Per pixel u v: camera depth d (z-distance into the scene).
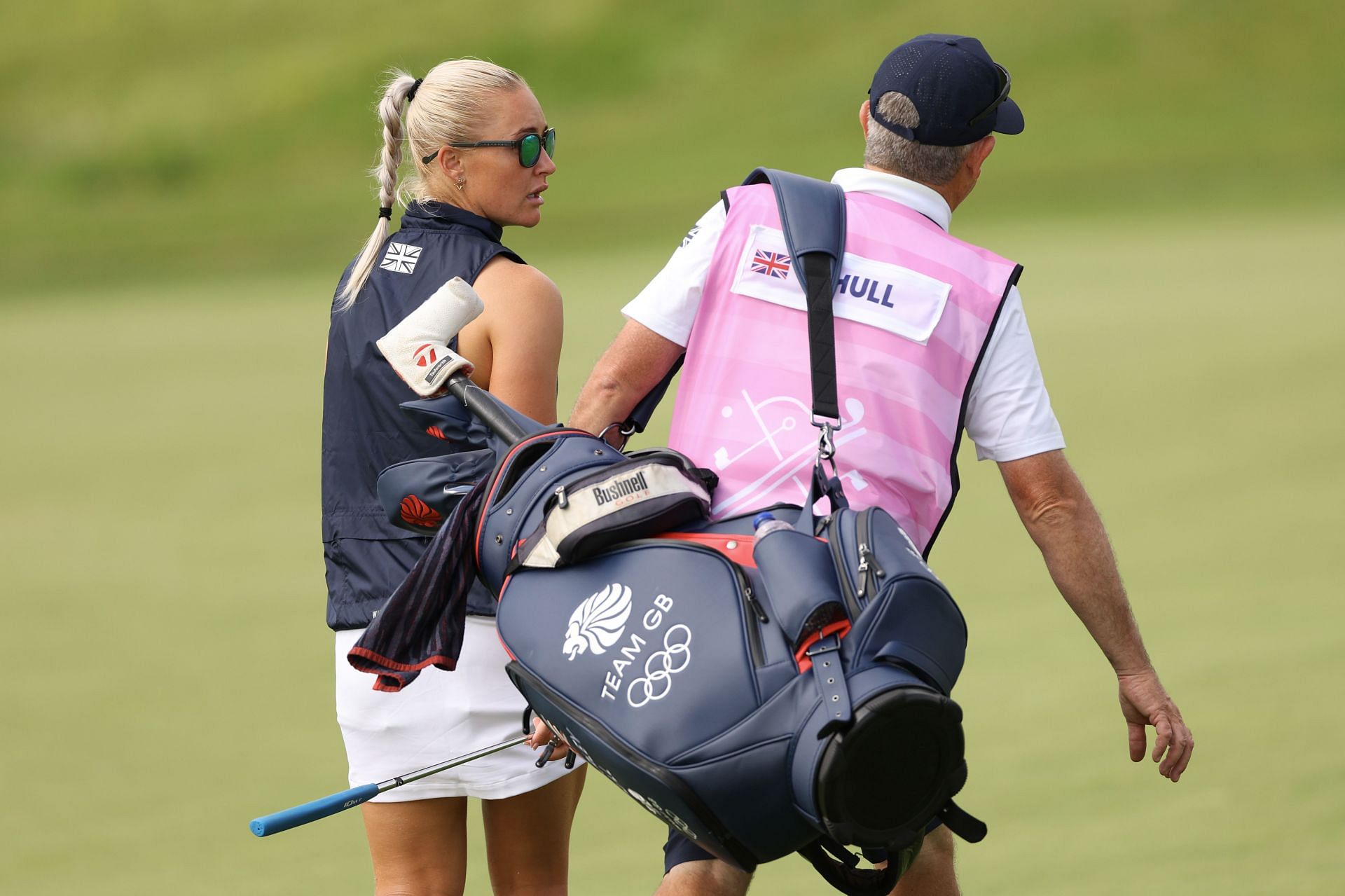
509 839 12.05
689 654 8.62
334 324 12.10
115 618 27.28
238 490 39.75
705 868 10.23
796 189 10.42
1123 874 14.62
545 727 10.91
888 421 10.00
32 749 20.16
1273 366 51.00
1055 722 19.48
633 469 9.26
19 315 106.25
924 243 10.33
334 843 16.92
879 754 8.25
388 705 11.62
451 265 11.79
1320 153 172.12
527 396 11.68
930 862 11.00
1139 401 45.53
